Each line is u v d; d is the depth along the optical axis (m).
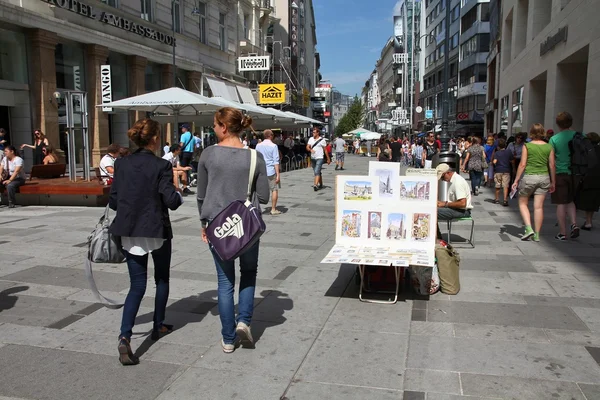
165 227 3.81
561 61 15.97
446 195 7.41
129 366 3.62
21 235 8.02
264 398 3.20
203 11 28.66
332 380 3.42
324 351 3.87
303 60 70.56
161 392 3.27
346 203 5.39
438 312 4.68
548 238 7.92
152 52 22.41
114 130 20.92
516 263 6.38
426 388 3.30
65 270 6.02
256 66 33.50
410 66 88.94
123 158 3.84
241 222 3.57
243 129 3.92
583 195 8.06
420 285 5.14
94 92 18.59
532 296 5.09
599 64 12.28
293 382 3.40
